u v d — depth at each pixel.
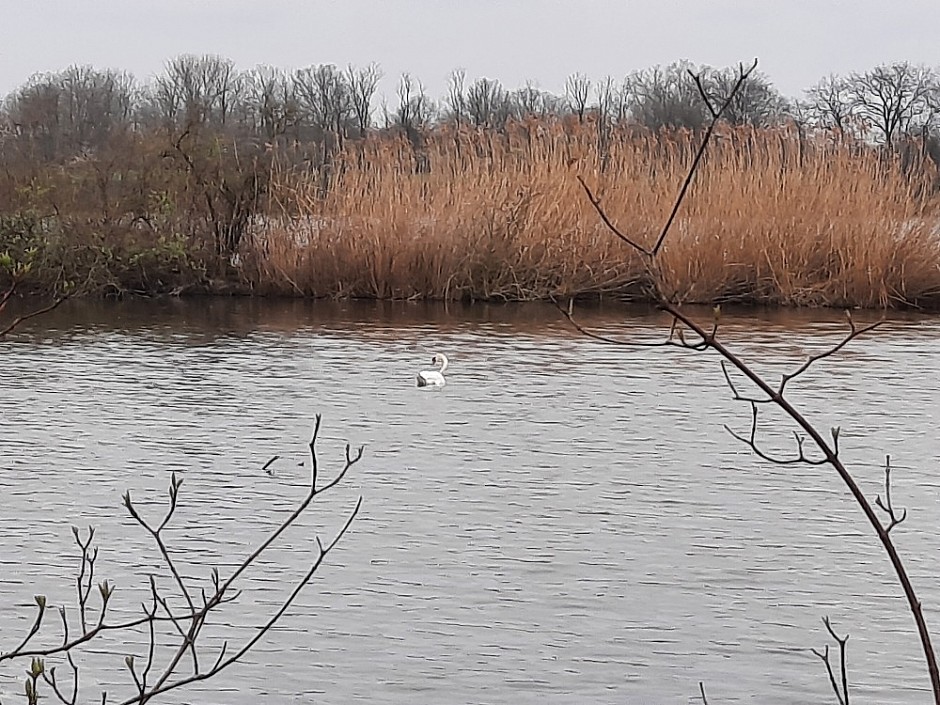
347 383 16.23
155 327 21.80
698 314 23.36
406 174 26.25
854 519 10.23
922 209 24.33
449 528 9.95
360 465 11.90
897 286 24.06
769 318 22.77
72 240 25.97
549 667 7.40
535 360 18.20
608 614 8.18
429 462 12.03
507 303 25.31
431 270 25.58
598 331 21.14
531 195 25.38
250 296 26.47
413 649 7.64
